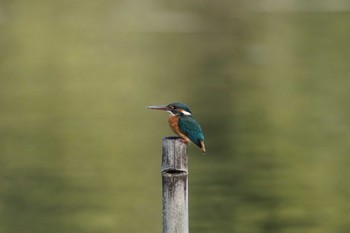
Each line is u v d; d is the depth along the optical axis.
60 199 17.39
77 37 41.75
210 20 46.22
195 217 16.25
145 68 34.59
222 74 33.00
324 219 16.16
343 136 22.84
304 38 40.44
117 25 44.81
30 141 22.47
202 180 18.58
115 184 18.42
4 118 25.27
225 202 17.16
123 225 15.69
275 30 42.91
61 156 20.88
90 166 20.08
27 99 28.28
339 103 27.19
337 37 40.59
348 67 33.94
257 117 25.34
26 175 19.23
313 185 18.17
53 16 46.53
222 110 26.28
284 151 21.22
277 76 32.34
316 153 21.03
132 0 51.34
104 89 30.41
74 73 33.69
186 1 51.03
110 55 37.47
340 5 49.59
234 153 20.89
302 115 25.44
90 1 50.84
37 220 16.08
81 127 24.22
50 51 38.22
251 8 49.09
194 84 31.06
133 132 23.62
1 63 35.62
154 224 16.03
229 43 40.03
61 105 27.34
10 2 49.62
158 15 47.44
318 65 34.56
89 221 16.23
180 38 41.38
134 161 20.42
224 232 15.74
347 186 18.22
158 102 27.91
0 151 21.36
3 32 42.25
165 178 6.42
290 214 16.53
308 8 48.72
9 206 17.03
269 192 17.86
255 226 15.73
